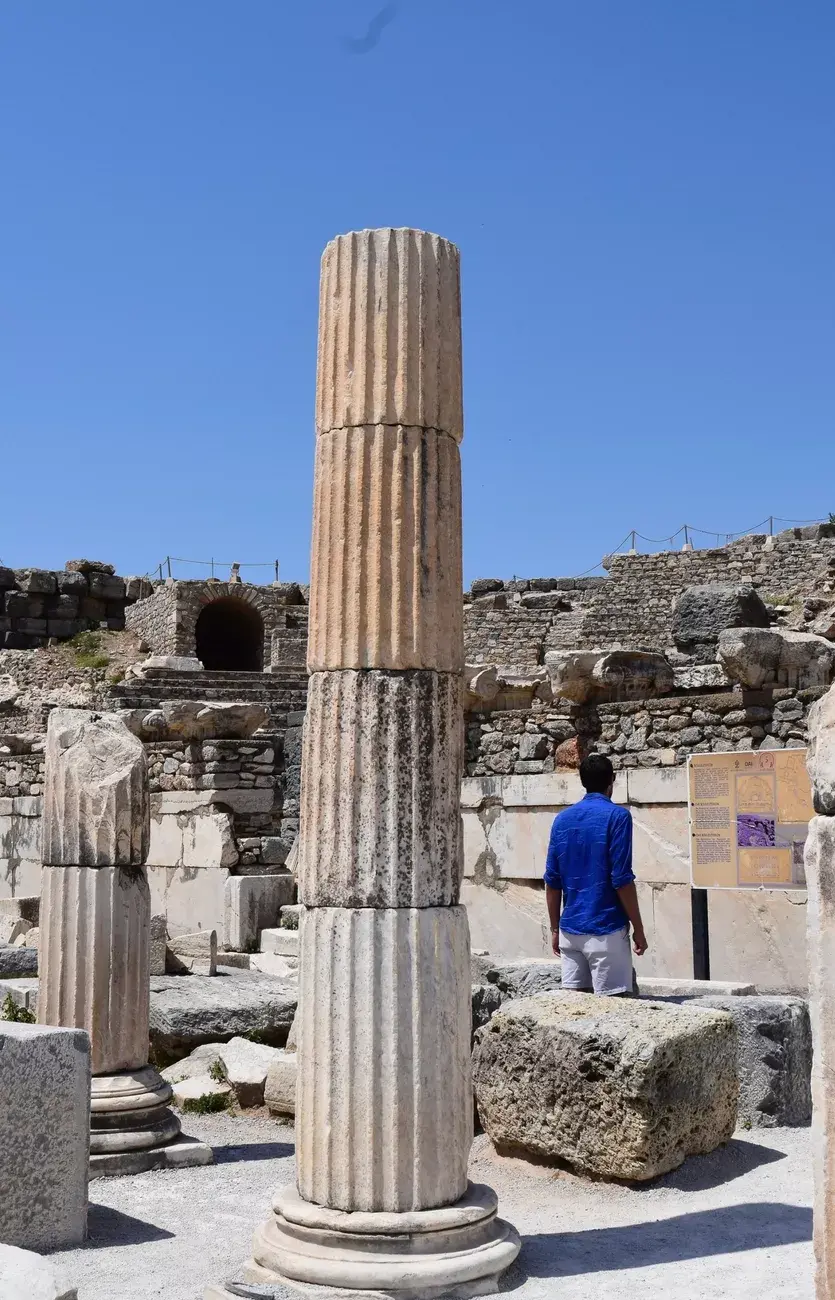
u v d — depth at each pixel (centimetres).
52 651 3994
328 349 586
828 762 383
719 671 1171
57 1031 628
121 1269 580
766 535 3875
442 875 552
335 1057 534
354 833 545
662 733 1191
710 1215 629
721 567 3797
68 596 4141
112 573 4278
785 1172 696
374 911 539
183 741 1697
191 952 1409
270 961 1380
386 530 561
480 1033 770
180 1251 607
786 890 1014
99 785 770
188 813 1667
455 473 584
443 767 558
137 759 784
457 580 579
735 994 926
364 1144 527
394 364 571
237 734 1675
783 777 1004
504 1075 746
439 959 544
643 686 1246
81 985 760
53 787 782
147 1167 750
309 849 557
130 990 771
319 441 588
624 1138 677
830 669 1117
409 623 557
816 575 3656
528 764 1318
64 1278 455
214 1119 903
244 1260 591
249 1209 677
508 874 1327
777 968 1054
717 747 1146
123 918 770
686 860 1155
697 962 1057
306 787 564
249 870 1606
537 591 4041
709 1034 714
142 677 3172
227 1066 953
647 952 1181
